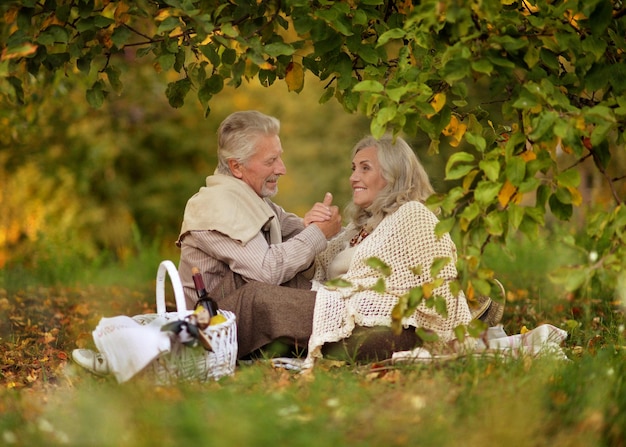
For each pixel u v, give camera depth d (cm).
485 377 444
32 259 1246
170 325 467
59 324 771
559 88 471
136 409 387
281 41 550
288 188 2106
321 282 589
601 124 424
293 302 534
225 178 584
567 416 397
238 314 539
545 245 1077
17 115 983
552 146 441
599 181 1323
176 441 357
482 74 462
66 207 1697
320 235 566
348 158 2112
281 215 630
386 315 518
